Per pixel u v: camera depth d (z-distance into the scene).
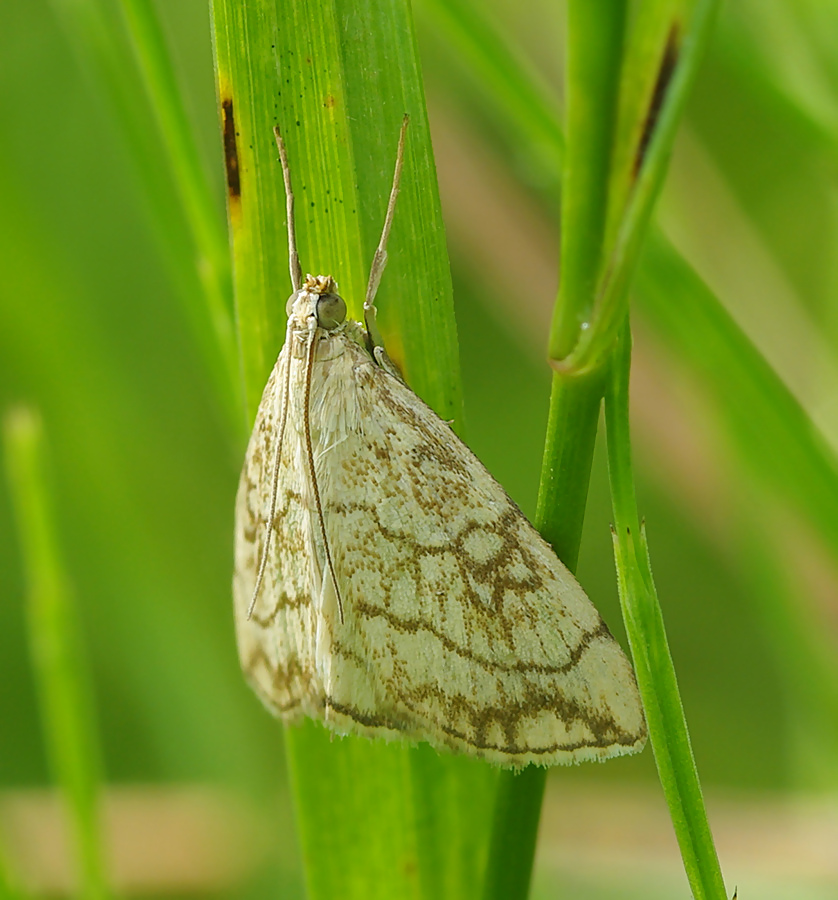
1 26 0.10
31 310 0.10
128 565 0.10
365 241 0.08
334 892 0.08
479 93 0.10
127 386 0.10
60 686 0.09
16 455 0.09
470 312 0.11
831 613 0.09
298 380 0.08
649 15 0.07
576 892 0.10
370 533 0.08
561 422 0.07
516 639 0.08
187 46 0.10
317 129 0.08
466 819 0.08
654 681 0.07
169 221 0.09
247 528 0.09
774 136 0.09
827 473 0.09
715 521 0.10
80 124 0.10
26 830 0.10
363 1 0.08
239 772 0.10
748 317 0.09
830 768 0.09
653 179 0.07
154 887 0.10
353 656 0.08
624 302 0.07
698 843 0.07
